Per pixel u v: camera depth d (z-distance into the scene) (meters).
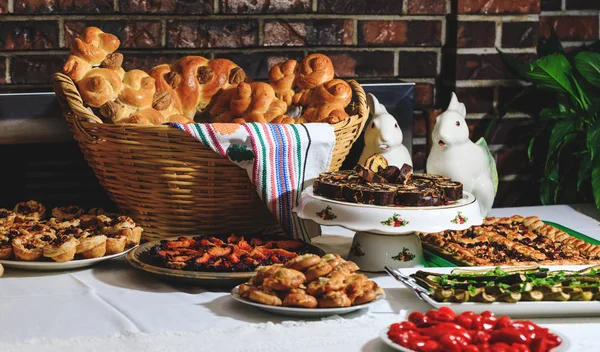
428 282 1.31
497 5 2.25
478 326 1.10
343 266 1.30
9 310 1.28
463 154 1.82
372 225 1.38
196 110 1.76
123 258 1.57
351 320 1.22
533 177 2.39
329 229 1.82
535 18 2.28
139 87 1.67
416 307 1.31
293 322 1.21
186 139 1.53
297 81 1.78
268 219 1.68
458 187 1.48
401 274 1.38
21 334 1.18
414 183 1.50
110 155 1.59
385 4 2.22
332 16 2.20
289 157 1.58
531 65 2.12
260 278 1.28
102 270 1.49
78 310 1.28
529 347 1.05
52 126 1.92
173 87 1.74
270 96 1.74
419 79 2.31
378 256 1.50
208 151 1.55
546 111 2.20
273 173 1.58
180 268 1.37
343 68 2.24
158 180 1.58
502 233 1.73
